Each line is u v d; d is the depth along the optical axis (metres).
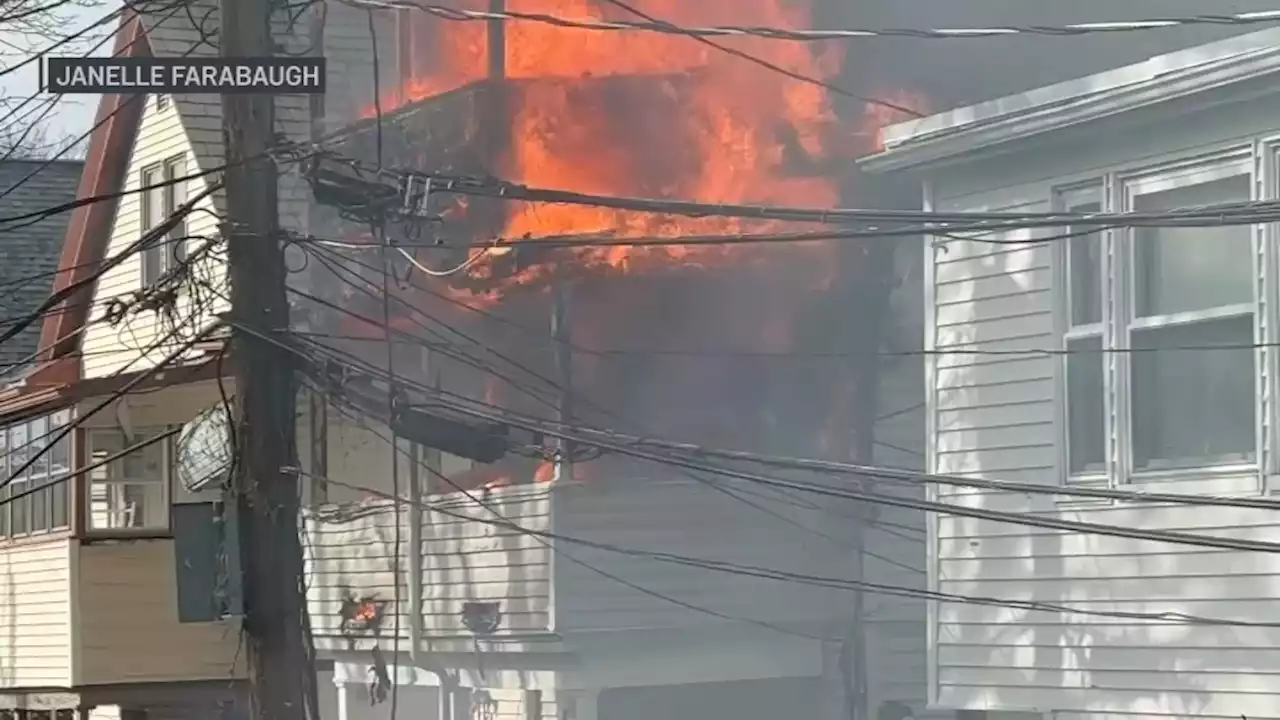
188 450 36.84
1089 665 31.91
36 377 64.06
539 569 45.59
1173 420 31.02
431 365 48.97
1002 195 34.50
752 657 46.12
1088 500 32.16
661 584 45.62
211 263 48.97
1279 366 29.11
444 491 50.72
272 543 31.56
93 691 59.47
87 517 59.91
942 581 34.97
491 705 52.03
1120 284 31.81
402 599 51.78
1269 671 28.92
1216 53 29.36
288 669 31.41
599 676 44.78
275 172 32.03
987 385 34.47
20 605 63.00
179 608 32.44
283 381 31.88
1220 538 27.45
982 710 33.94
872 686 45.75
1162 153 31.28
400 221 31.33
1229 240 30.28
